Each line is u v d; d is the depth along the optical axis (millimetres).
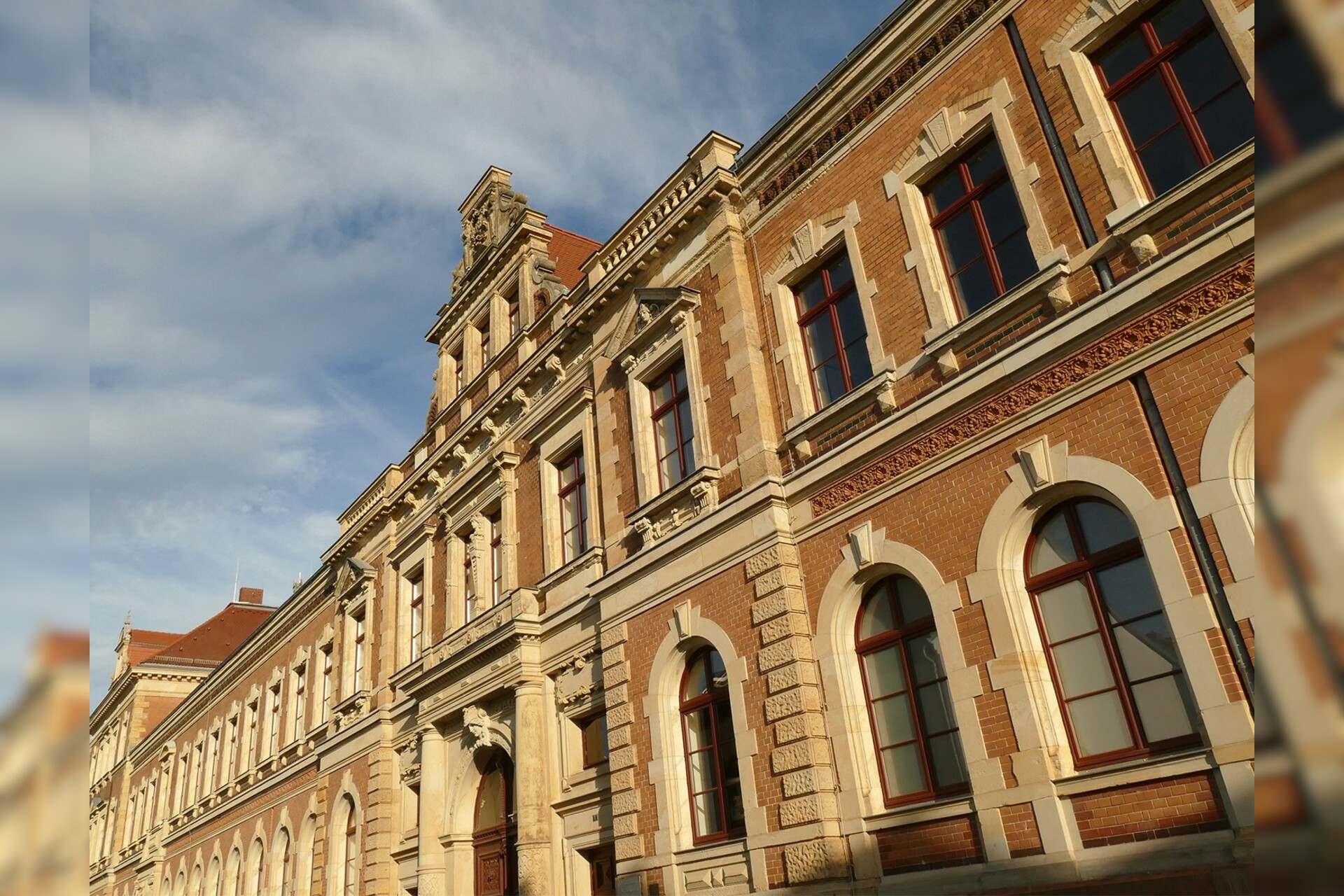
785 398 13055
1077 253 9898
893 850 10375
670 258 15578
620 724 14188
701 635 13086
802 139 13672
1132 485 8930
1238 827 7727
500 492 19406
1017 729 9367
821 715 11453
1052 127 10398
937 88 11859
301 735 27438
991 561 9953
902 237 11867
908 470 11062
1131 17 9945
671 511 14328
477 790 18688
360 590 25547
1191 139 9297
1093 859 8586
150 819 39625
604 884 15000
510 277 21781
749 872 11711
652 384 15703
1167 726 8578
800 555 12234
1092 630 9273
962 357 10844
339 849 23141
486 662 17969
